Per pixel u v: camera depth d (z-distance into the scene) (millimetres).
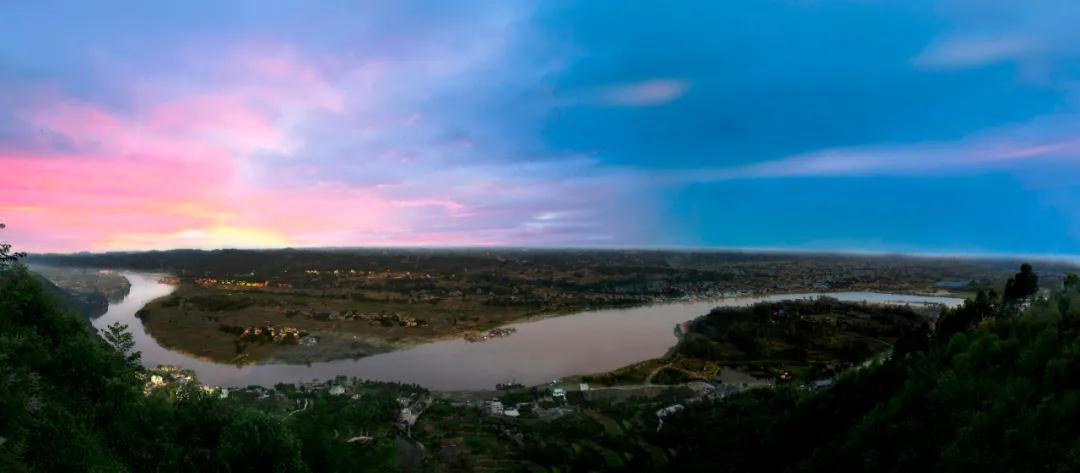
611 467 42469
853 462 22266
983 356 21750
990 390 19281
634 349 97250
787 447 31812
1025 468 15375
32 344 16500
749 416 45250
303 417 21969
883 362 33156
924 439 19859
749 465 33750
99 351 18062
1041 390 18078
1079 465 14453
